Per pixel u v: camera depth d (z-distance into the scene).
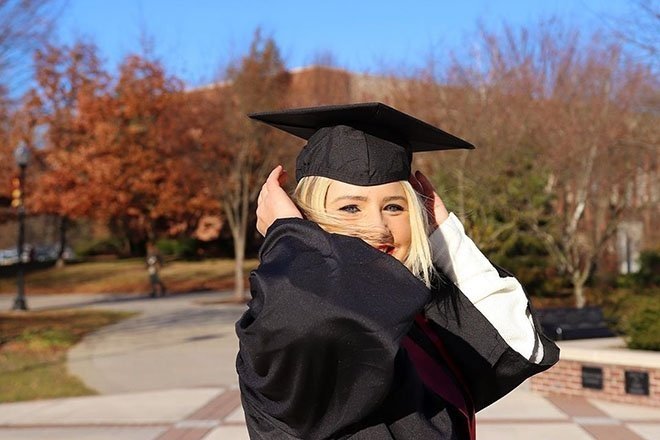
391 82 22.11
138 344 15.78
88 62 35.59
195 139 28.00
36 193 35.41
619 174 17.38
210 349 14.88
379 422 1.40
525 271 20.75
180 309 24.27
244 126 25.69
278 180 1.61
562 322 12.30
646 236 22.36
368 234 1.50
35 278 37.31
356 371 1.26
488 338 1.75
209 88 29.28
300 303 1.22
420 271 1.63
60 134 35.91
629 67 17.11
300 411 1.30
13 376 11.89
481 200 16.42
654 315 9.47
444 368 1.68
